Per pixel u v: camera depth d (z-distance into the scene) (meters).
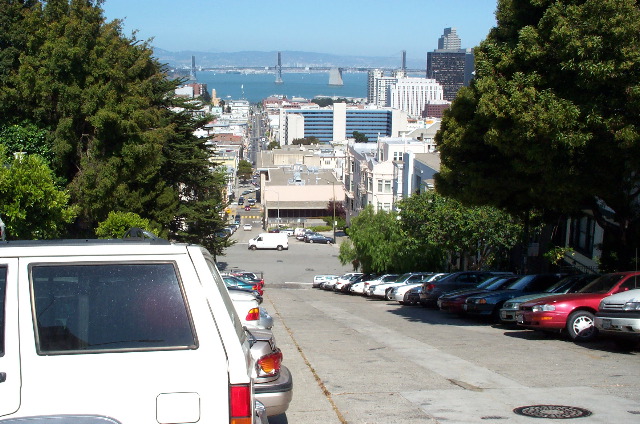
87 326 3.64
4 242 3.98
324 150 176.62
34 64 24.45
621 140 14.82
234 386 3.64
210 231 38.72
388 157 74.00
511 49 16.67
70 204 25.64
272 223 116.62
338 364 10.88
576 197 17.08
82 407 3.52
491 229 30.95
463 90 18.91
